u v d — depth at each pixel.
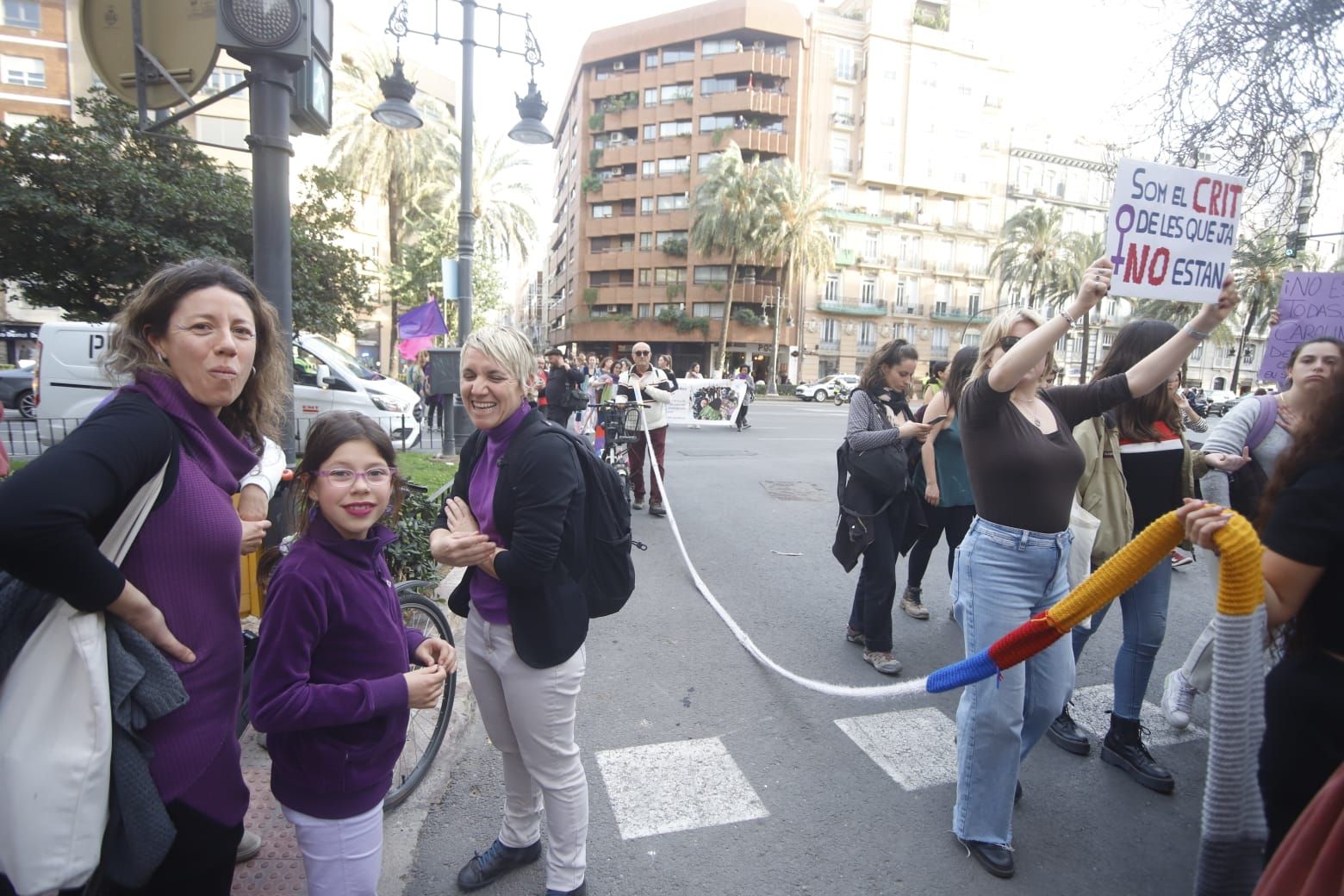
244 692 2.62
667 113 48.66
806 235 40.66
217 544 1.53
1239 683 1.46
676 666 4.26
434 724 3.16
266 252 3.67
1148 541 1.66
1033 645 1.83
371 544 1.90
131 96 3.86
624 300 50.72
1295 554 1.54
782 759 3.29
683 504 9.02
